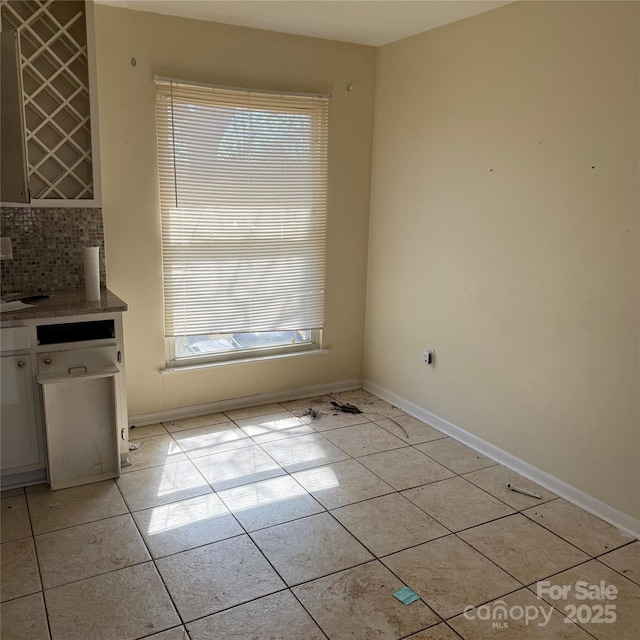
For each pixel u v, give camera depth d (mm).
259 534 2525
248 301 3834
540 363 2951
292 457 3270
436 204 3545
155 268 3514
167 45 3299
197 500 2793
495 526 2619
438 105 3451
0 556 2338
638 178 2408
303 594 2156
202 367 3768
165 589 2170
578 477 2805
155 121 3348
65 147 3133
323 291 4105
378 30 3512
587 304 2678
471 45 3184
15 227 3096
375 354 4281
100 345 2898
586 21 2562
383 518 2668
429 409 3781
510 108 2980
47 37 2996
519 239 3002
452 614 2068
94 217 3266
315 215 3949
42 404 2787
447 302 3535
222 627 1986
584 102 2604
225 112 3518
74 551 2381
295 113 3729
